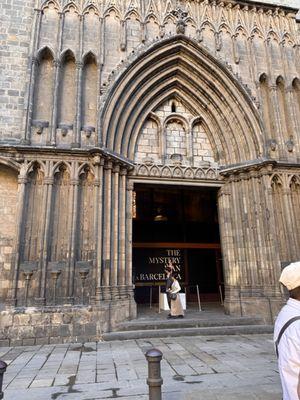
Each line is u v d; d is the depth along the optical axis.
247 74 14.83
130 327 10.66
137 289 17.66
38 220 11.03
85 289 10.69
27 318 9.84
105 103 12.37
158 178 13.70
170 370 6.86
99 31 13.30
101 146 11.91
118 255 11.90
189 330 10.71
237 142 14.37
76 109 12.10
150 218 18.80
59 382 6.25
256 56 15.23
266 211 13.05
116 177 12.44
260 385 5.77
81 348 9.10
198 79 14.87
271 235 12.74
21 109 12.03
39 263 10.49
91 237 11.30
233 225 13.89
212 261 19.08
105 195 11.87
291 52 15.88
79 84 12.41
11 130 11.73
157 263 18.22
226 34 15.18
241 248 13.44
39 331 9.81
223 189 14.41
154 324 10.88
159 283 17.91
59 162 11.49
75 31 13.09
